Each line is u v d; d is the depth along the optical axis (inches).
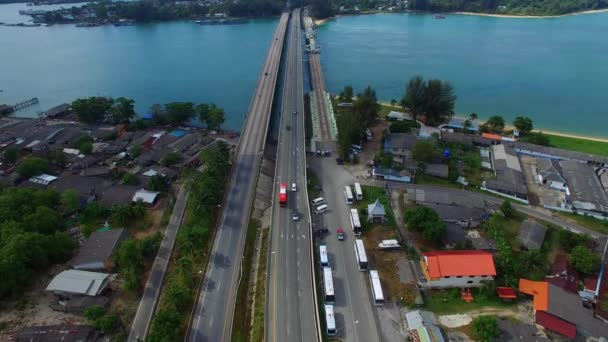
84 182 5644.7
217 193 5216.5
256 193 5418.3
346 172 6136.8
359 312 3718.0
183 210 5221.5
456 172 6033.5
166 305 3654.0
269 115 7559.1
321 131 7490.2
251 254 4439.0
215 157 5787.4
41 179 5738.2
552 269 4183.1
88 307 3708.2
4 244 3991.1
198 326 3528.5
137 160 6446.9
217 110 7672.2
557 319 3528.5
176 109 7760.8
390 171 5905.5
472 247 4495.6
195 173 5708.7
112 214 5007.4
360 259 4153.5
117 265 4247.0
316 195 5521.7
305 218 4862.2
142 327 3590.1
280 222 4778.5
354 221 4736.7
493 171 6210.6
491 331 3356.3
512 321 3629.4
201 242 4468.5
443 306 3826.3
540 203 5457.7
